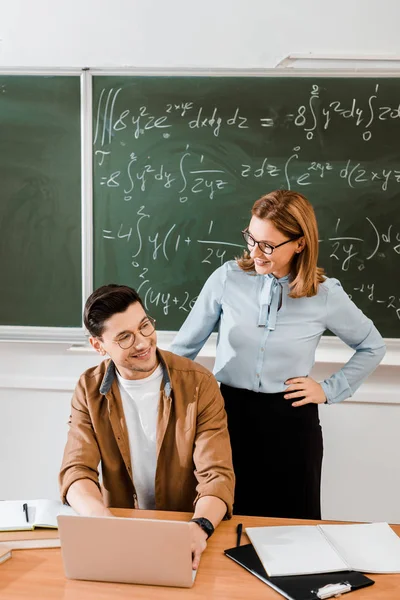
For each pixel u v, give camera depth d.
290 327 1.87
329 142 2.41
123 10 2.42
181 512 1.49
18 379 2.62
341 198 2.43
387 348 2.49
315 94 2.39
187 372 1.62
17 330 2.60
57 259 2.55
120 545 1.18
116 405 1.59
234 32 2.40
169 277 2.53
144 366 1.51
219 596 1.16
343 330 1.95
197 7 2.40
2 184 2.53
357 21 2.37
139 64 2.44
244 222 2.47
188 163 2.46
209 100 2.42
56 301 2.58
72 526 1.19
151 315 2.56
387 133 2.39
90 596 1.16
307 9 2.37
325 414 2.56
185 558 1.17
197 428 1.60
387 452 2.55
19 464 2.69
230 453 1.59
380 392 2.50
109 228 2.52
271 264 1.76
